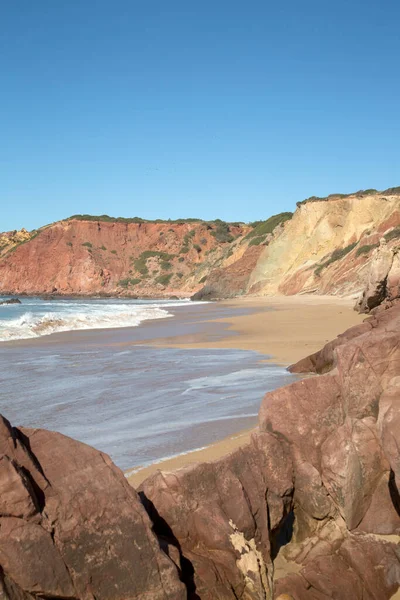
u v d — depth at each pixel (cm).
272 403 578
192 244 15100
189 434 934
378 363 560
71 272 14375
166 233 15500
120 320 3788
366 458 536
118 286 14188
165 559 423
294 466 560
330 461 550
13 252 14800
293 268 8175
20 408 1166
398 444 490
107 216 16562
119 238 15475
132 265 14862
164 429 975
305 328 2878
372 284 3412
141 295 12938
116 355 1980
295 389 580
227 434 927
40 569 378
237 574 476
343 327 2866
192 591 451
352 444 543
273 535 535
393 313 1318
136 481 696
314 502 548
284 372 1545
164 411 1120
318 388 577
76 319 3562
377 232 6812
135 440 909
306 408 572
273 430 569
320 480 550
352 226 7750
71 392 1326
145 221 16125
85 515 411
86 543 403
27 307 6062
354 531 533
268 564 502
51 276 14388
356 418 555
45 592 379
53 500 407
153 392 1316
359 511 533
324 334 2558
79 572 395
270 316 3900
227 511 501
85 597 392
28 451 420
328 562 516
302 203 8956
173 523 493
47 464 425
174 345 2289
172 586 417
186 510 495
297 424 568
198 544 491
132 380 1478
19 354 2002
